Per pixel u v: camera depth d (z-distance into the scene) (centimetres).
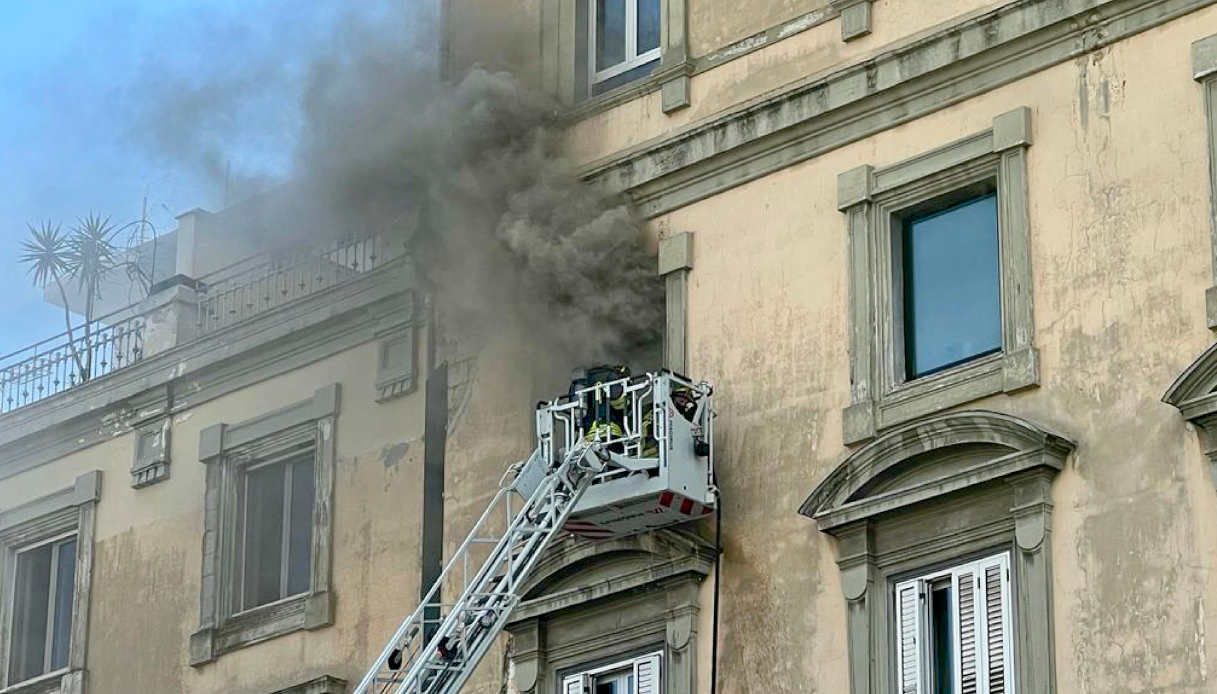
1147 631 2084
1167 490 2106
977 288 2327
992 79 2338
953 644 2208
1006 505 2198
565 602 2478
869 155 2417
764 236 2477
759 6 2562
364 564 2828
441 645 2408
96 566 3130
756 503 2386
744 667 2341
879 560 2278
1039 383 2220
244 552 2989
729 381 2455
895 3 2438
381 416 2877
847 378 2361
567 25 2745
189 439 3086
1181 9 2223
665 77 2605
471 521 2661
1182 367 2133
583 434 2423
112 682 3044
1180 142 2195
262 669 2884
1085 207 2241
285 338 3002
